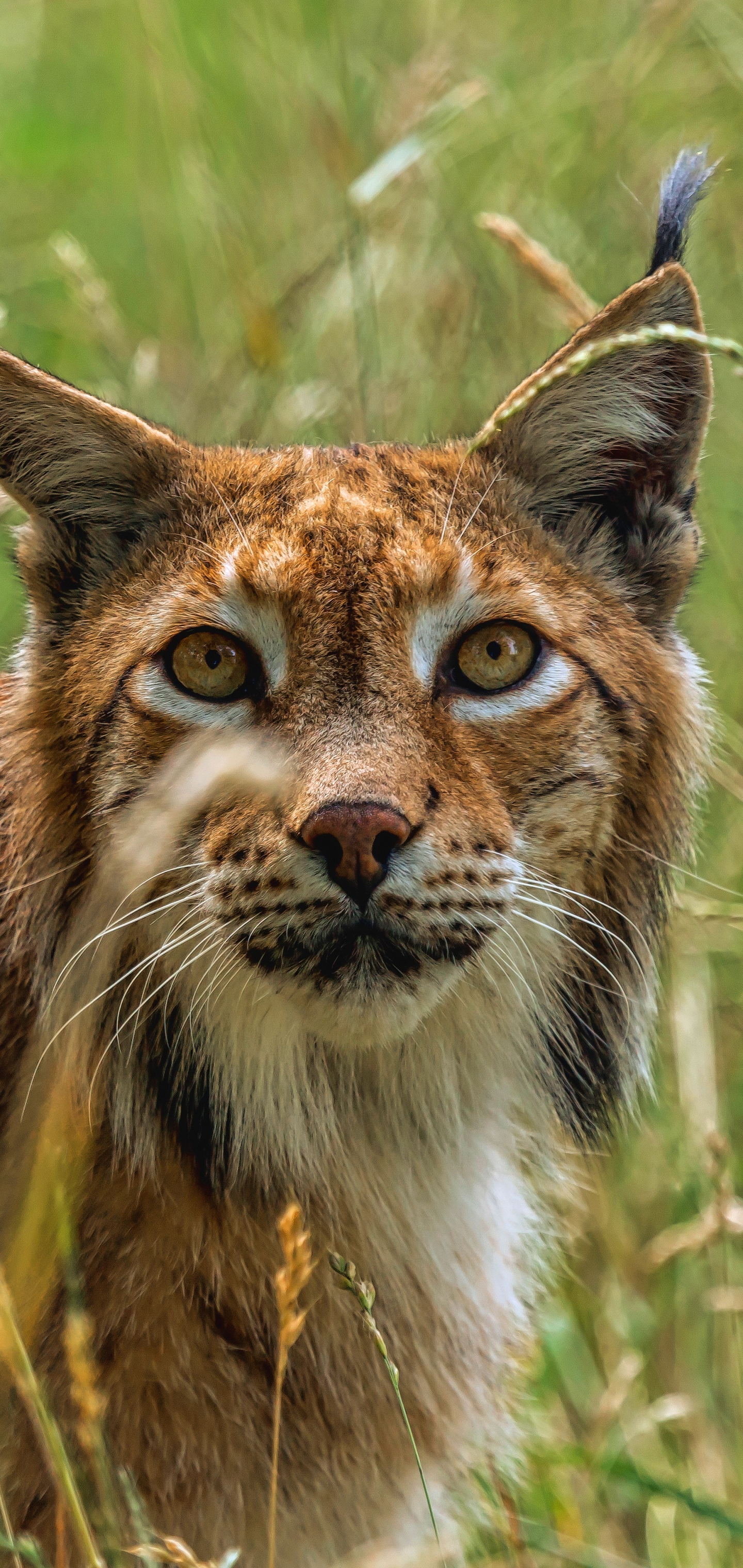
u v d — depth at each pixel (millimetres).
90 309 11172
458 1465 7227
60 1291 6184
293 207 11648
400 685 6094
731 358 4949
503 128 11336
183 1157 6512
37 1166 5613
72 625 6703
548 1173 7508
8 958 6750
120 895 6266
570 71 11438
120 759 6301
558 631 6430
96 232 13953
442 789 5953
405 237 10859
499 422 5059
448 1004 6660
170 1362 6320
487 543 6477
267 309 10203
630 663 6703
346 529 6270
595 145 11086
